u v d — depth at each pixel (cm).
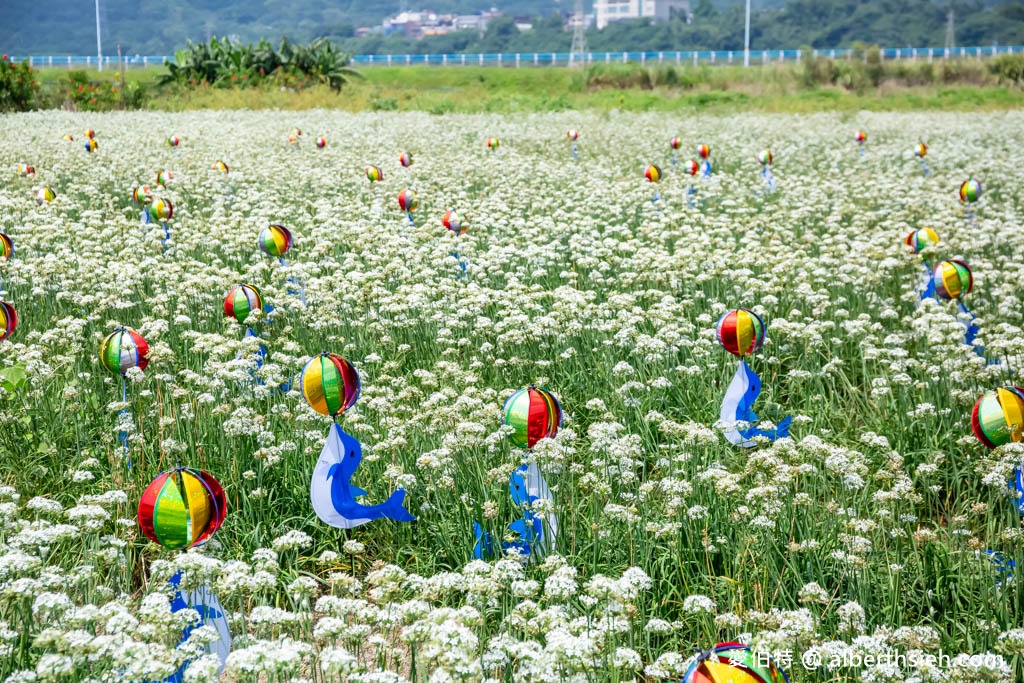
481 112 5084
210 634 522
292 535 639
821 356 1215
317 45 6500
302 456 882
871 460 894
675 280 1409
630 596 548
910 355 1232
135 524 767
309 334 1249
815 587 599
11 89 4841
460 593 714
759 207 2294
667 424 841
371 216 1909
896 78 6894
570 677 519
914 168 2916
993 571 672
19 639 581
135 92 5350
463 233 1736
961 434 949
